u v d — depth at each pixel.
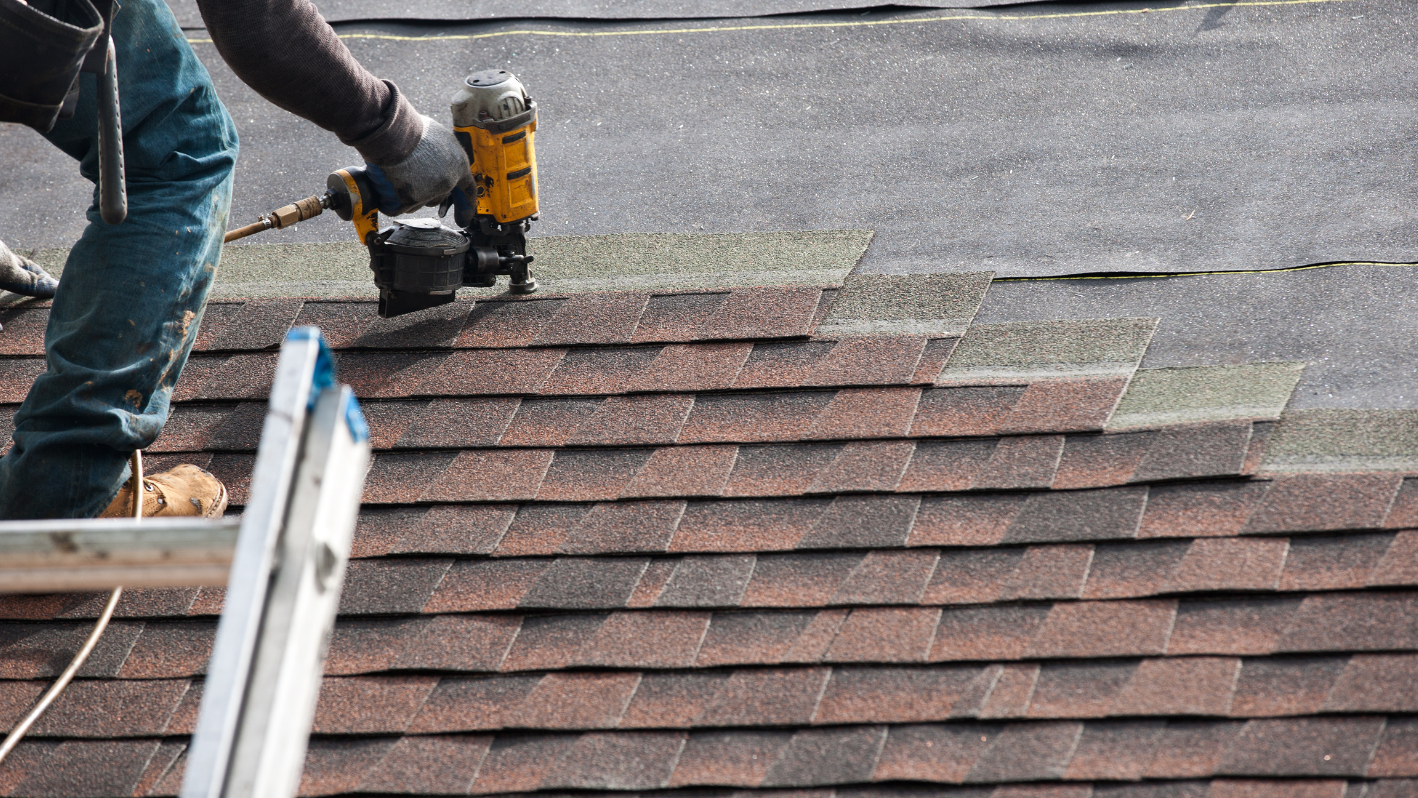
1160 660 9.04
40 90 9.08
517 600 10.41
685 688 9.56
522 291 13.89
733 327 12.75
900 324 12.63
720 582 10.26
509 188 13.14
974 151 16.34
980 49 18.55
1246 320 12.47
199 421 12.78
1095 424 10.90
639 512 10.97
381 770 9.41
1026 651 9.27
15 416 12.01
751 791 8.82
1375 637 8.84
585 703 9.59
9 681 10.41
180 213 11.26
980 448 10.95
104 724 10.02
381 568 10.92
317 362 5.88
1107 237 14.19
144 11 10.94
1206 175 15.08
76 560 5.86
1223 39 17.81
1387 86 16.19
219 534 5.82
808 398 11.77
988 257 14.10
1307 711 8.52
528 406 12.22
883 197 15.63
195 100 11.52
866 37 19.22
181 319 11.40
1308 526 9.64
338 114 11.32
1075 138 16.28
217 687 4.91
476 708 9.70
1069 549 9.94
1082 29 18.58
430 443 11.96
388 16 21.33
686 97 18.55
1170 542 9.81
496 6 21.28
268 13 10.37
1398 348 11.76
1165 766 8.42
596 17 20.66
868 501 10.68
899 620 9.70
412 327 13.47
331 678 10.11
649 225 15.83
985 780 8.57
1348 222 13.78
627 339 12.79
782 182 16.30
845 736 9.02
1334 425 10.56
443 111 19.05
